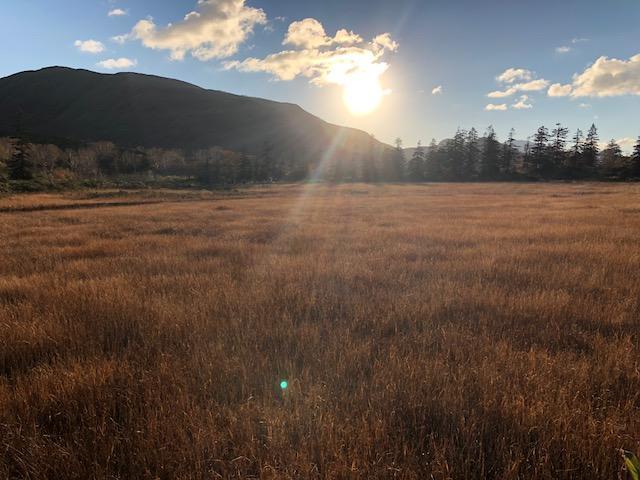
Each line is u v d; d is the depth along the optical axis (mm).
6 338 3828
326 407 2670
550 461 2195
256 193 54750
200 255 9125
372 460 2178
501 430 2439
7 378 3170
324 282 6285
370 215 20797
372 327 4383
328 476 2012
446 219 17656
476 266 7305
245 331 4098
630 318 4387
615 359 3314
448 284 5977
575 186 62406
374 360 3428
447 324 4371
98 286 5801
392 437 2395
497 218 17406
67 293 5418
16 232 13703
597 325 4297
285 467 2133
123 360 3398
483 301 5133
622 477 2076
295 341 3912
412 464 2146
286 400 2758
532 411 2506
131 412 2572
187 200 40406
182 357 3512
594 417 2582
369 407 2656
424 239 11250
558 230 11922
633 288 5461
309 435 2355
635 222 13914
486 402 2635
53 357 3395
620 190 46656
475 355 3488
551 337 3969
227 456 2283
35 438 2324
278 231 13836
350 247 10102
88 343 3760
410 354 3424
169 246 10391
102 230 14344
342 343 3834
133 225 16047
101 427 2438
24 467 2158
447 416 2574
